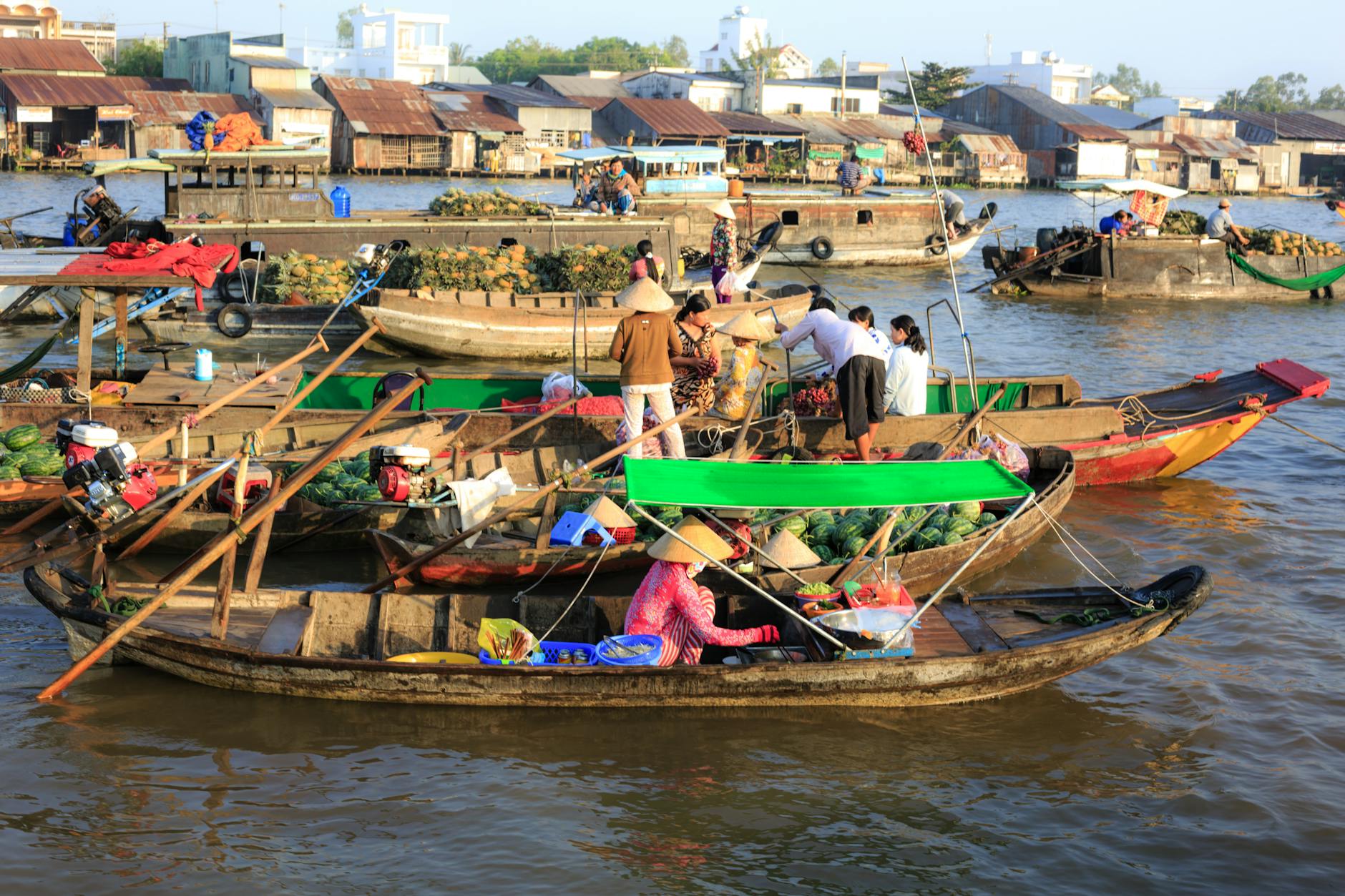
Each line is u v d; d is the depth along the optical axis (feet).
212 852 23.08
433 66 353.72
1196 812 25.30
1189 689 30.86
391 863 22.90
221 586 28.91
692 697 28.53
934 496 27.30
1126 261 105.19
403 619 30.99
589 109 249.96
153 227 86.02
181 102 224.53
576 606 31.48
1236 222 195.31
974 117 306.96
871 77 292.20
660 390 42.39
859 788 26.03
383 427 46.68
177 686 29.66
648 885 22.48
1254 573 39.24
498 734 27.84
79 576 31.45
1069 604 32.32
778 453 43.93
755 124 254.68
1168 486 49.19
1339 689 30.96
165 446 44.16
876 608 29.63
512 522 39.65
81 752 26.43
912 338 48.34
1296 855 23.81
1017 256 109.40
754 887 22.52
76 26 336.29
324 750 26.91
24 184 183.62
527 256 79.05
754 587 28.55
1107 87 427.33
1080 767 27.12
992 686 29.30
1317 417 61.21
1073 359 76.89
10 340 74.90
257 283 74.79
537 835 23.94
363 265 75.87
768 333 47.34
